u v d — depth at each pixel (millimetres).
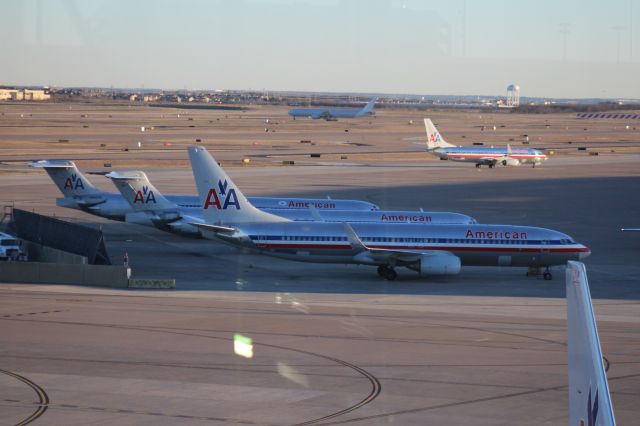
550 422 48500
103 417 48688
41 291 92438
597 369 26844
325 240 105875
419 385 55719
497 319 79125
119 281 97062
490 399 52781
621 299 92750
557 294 96125
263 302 86750
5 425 47000
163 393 53531
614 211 174625
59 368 59125
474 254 107188
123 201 137875
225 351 64375
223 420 48375
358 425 47688
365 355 63594
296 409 50531
